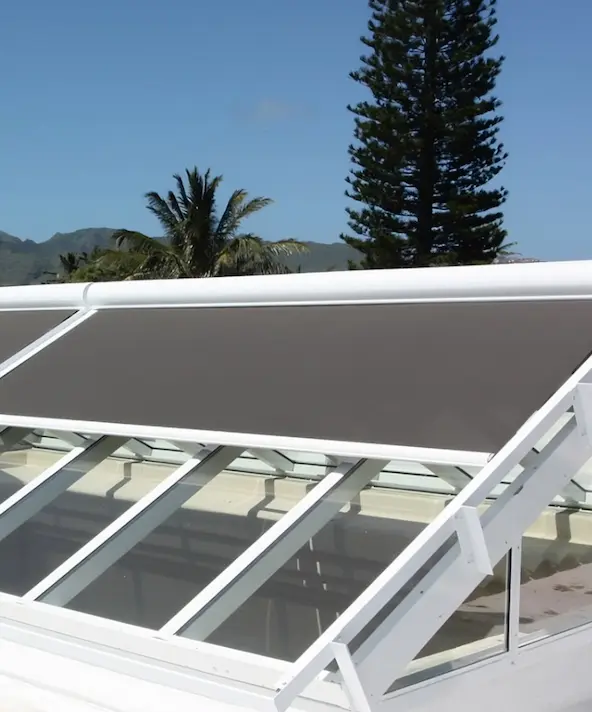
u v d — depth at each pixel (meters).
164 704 2.94
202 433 3.23
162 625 3.18
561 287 3.75
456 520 2.43
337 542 3.22
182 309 5.02
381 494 3.36
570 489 3.86
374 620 2.66
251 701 2.40
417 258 41.53
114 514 4.03
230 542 3.54
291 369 3.68
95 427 3.53
